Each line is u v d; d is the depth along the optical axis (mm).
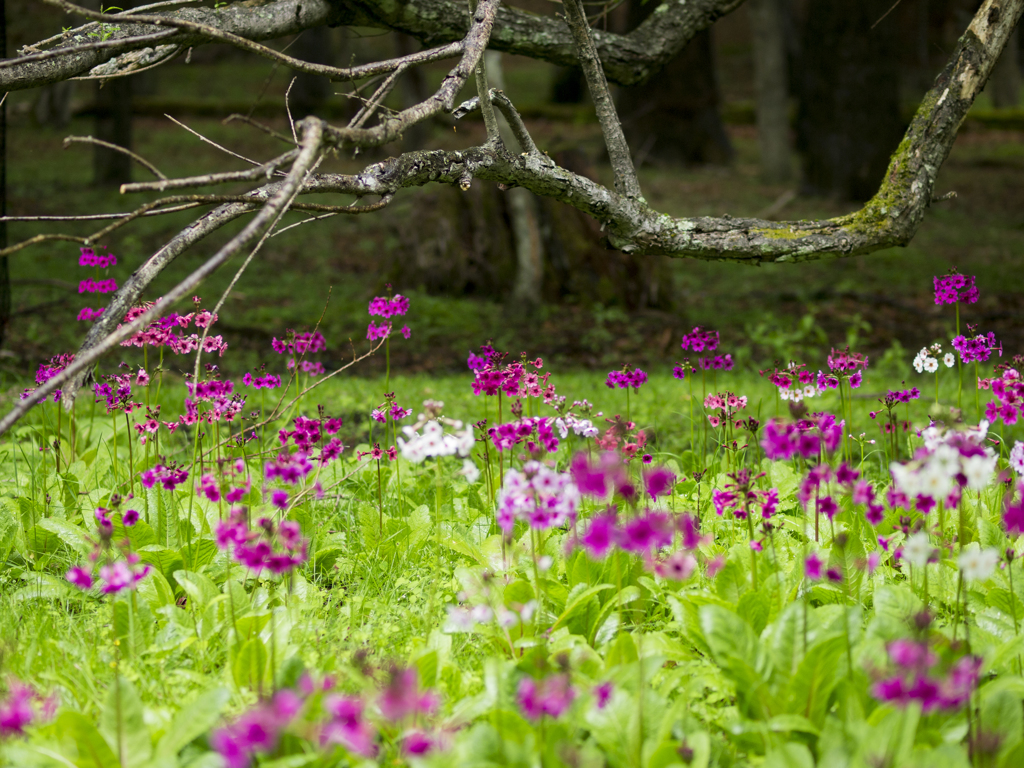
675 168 23281
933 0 34375
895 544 3740
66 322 10117
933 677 2244
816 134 19812
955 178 22594
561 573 3670
